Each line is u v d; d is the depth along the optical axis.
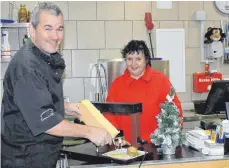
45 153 1.64
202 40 3.67
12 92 1.58
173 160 1.69
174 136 1.79
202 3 3.68
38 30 1.62
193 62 3.71
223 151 1.79
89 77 3.46
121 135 2.00
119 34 3.51
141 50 2.43
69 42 3.41
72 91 3.43
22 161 1.62
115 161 1.68
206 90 3.63
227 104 2.02
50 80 1.64
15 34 3.28
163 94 2.45
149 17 3.51
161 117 1.84
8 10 3.24
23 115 1.54
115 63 3.12
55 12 1.63
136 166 1.65
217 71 3.75
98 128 1.63
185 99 3.70
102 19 3.47
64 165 1.68
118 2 3.49
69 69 3.42
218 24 3.72
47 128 1.52
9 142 1.64
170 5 3.61
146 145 1.96
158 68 3.23
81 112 1.77
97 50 3.47
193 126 3.30
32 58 1.59
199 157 1.73
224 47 3.69
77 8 3.41
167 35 3.62
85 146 1.94
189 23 3.67
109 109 1.91
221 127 1.83
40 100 1.52
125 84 2.51
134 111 1.86
